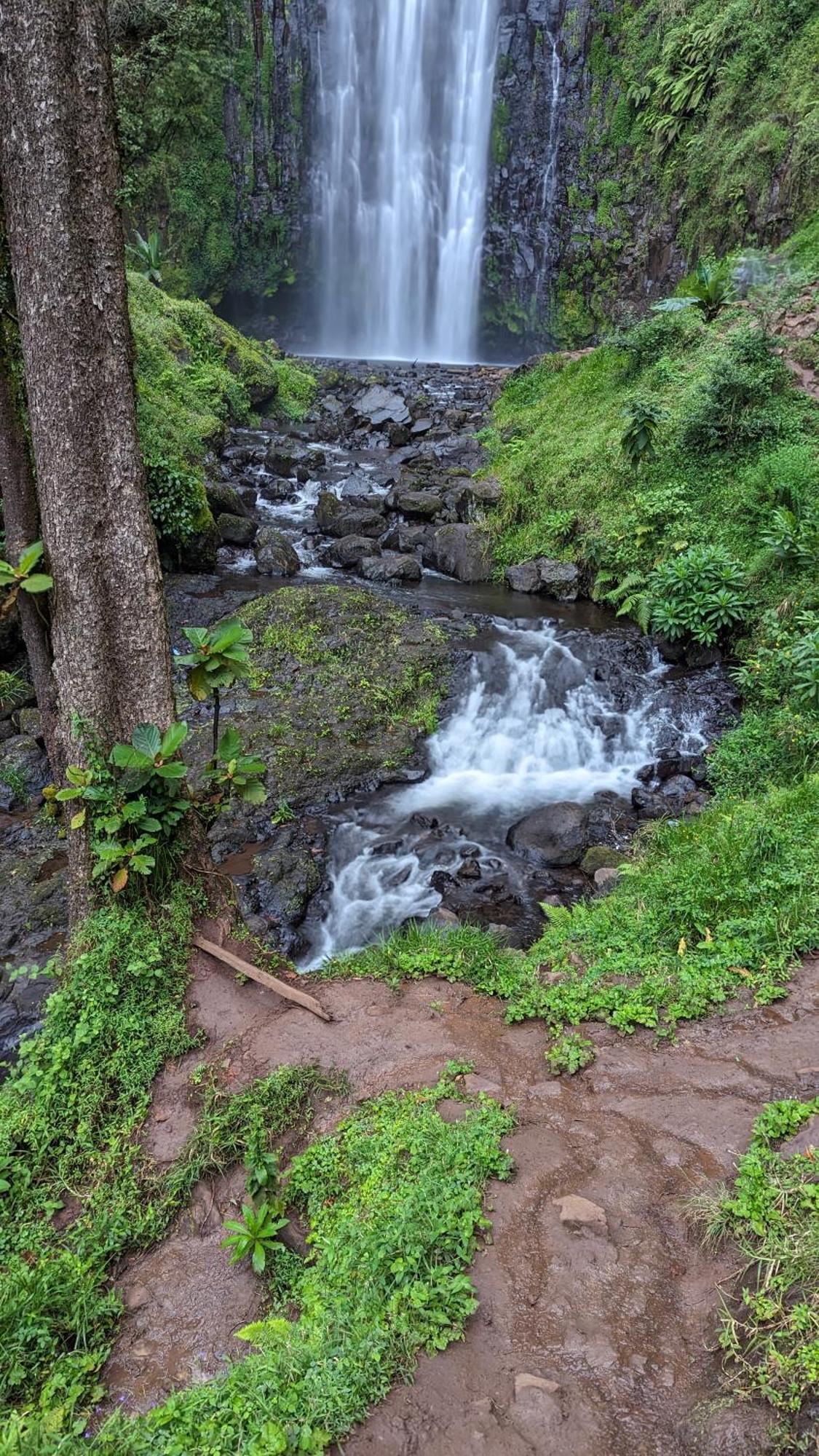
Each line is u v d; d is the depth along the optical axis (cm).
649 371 1418
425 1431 223
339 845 720
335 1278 278
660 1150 316
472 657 973
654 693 939
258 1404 236
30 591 390
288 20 2525
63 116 356
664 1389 231
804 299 1384
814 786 575
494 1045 398
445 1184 301
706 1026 392
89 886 427
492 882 679
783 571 959
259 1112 355
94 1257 314
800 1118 313
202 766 768
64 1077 375
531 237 2608
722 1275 263
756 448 1135
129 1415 260
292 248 2805
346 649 969
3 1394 264
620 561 1135
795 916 444
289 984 443
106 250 378
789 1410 215
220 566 1210
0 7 347
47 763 779
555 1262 271
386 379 2142
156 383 1556
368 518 1338
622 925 500
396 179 2788
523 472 1380
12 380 438
